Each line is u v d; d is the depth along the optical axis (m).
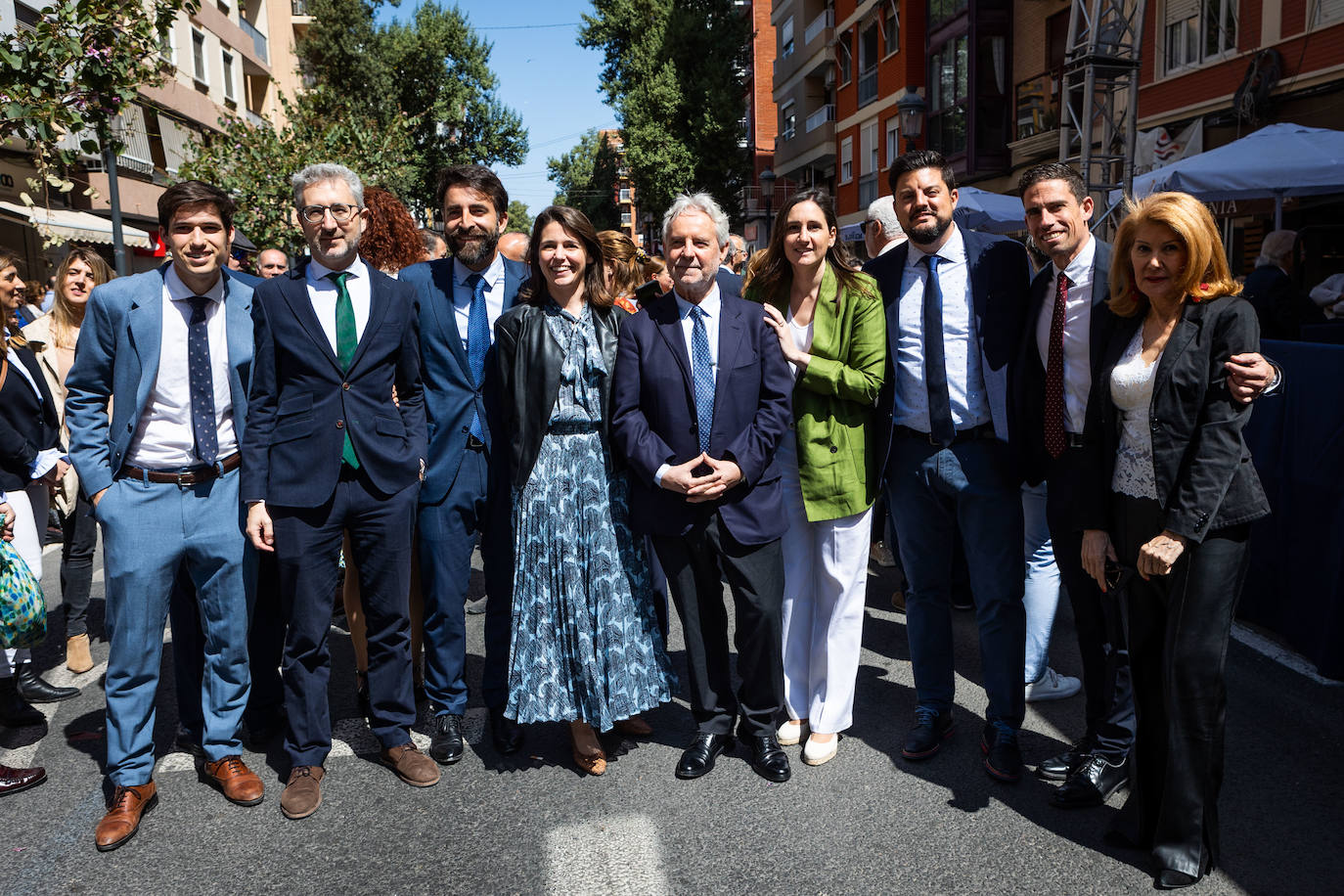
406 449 3.62
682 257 3.45
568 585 3.54
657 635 3.72
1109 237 12.47
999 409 3.53
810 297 3.70
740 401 3.50
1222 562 2.75
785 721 4.07
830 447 3.64
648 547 4.13
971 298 3.59
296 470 3.42
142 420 3.33
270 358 3.46
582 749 3.66
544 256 3.57
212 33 28.00
